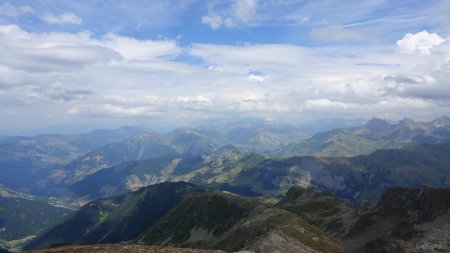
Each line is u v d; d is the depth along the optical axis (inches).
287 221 5211.6
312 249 4160.9
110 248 2896.2
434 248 5118.1
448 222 5851.4
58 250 2783.0
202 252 3083.2
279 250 3806.6
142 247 3016.7
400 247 4933.6
